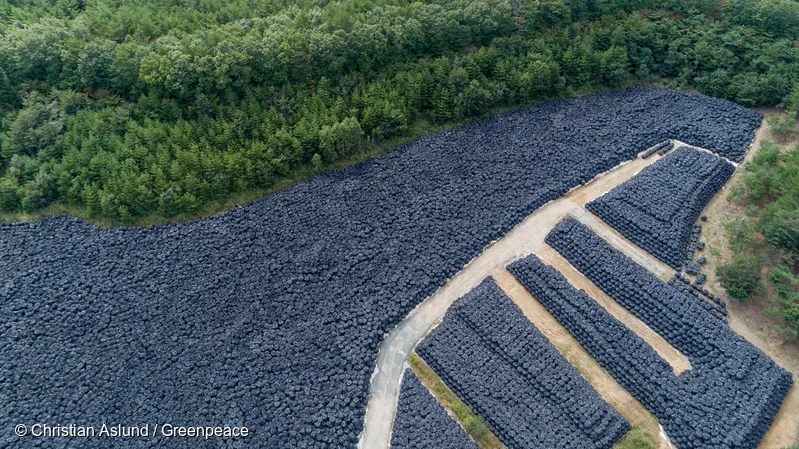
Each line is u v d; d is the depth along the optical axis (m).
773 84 70.38
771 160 62.03
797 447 43.22
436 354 49.91
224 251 56.94
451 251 57.28
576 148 67.44
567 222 59.78
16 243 57.38
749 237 55.28
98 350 49.78
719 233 58.94
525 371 48.69
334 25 69.81
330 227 59.16
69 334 50.88
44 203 60.22
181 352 49.62
